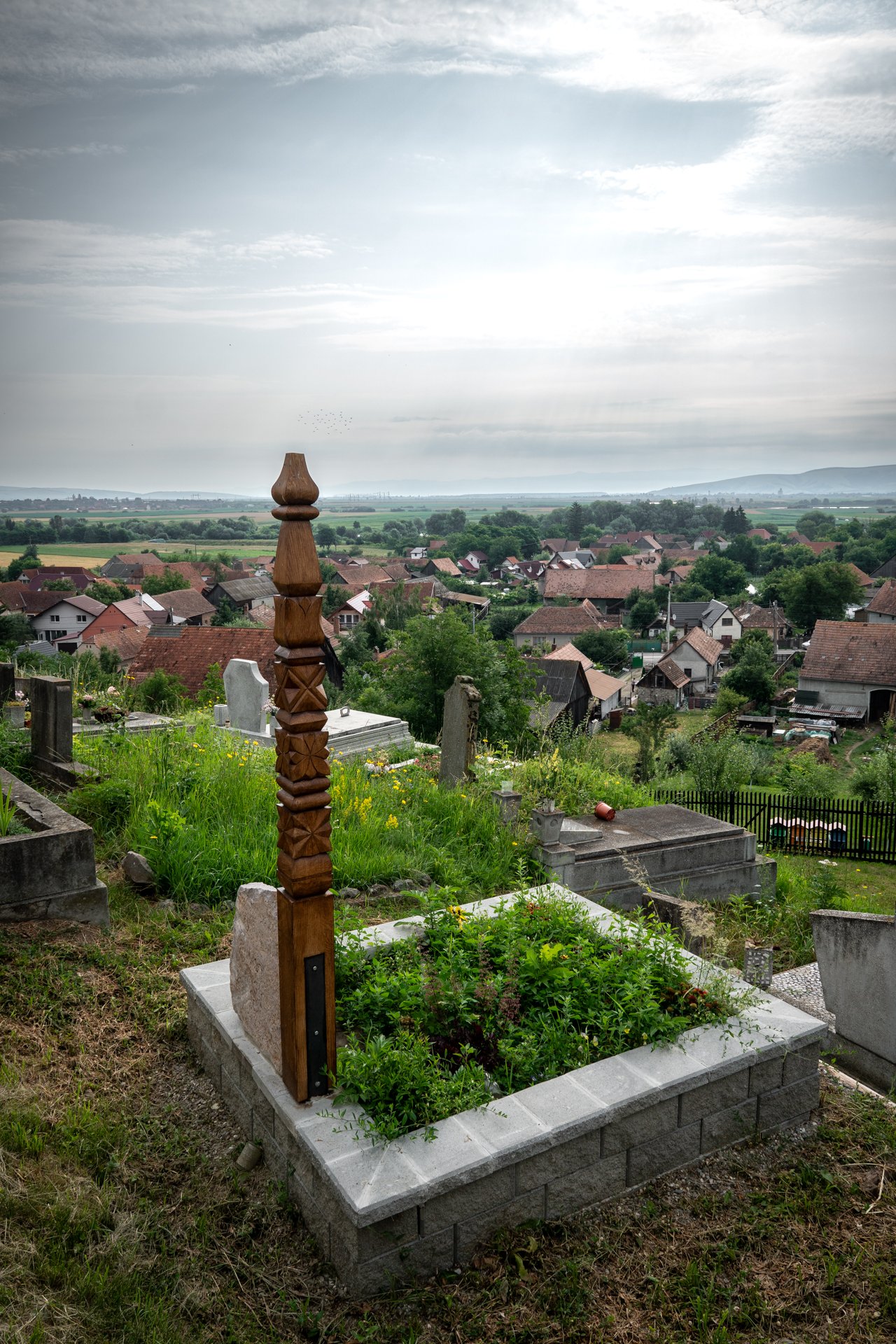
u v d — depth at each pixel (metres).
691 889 8.80
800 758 28.41
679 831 8.90
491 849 8.07
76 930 5.82
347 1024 4.43
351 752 13.13
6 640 63.56
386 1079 3.73
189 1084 4.58
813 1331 3.29
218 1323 3.22
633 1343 3.20
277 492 3.48
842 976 5.96
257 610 89.06
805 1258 3.64
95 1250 3.42
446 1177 3.31
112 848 7.18
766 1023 4.45
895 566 114.62
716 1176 4.07
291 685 3.53
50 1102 4.23
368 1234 3.24
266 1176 3.91
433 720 24.03
